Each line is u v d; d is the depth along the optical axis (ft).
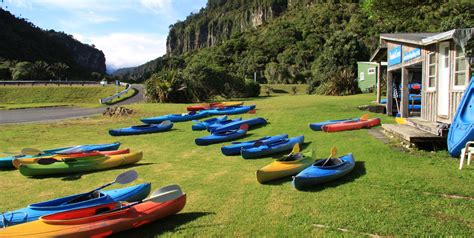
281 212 23.73
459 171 28.84
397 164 32.09
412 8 62.85
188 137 56.70
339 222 21.57
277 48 374.02
